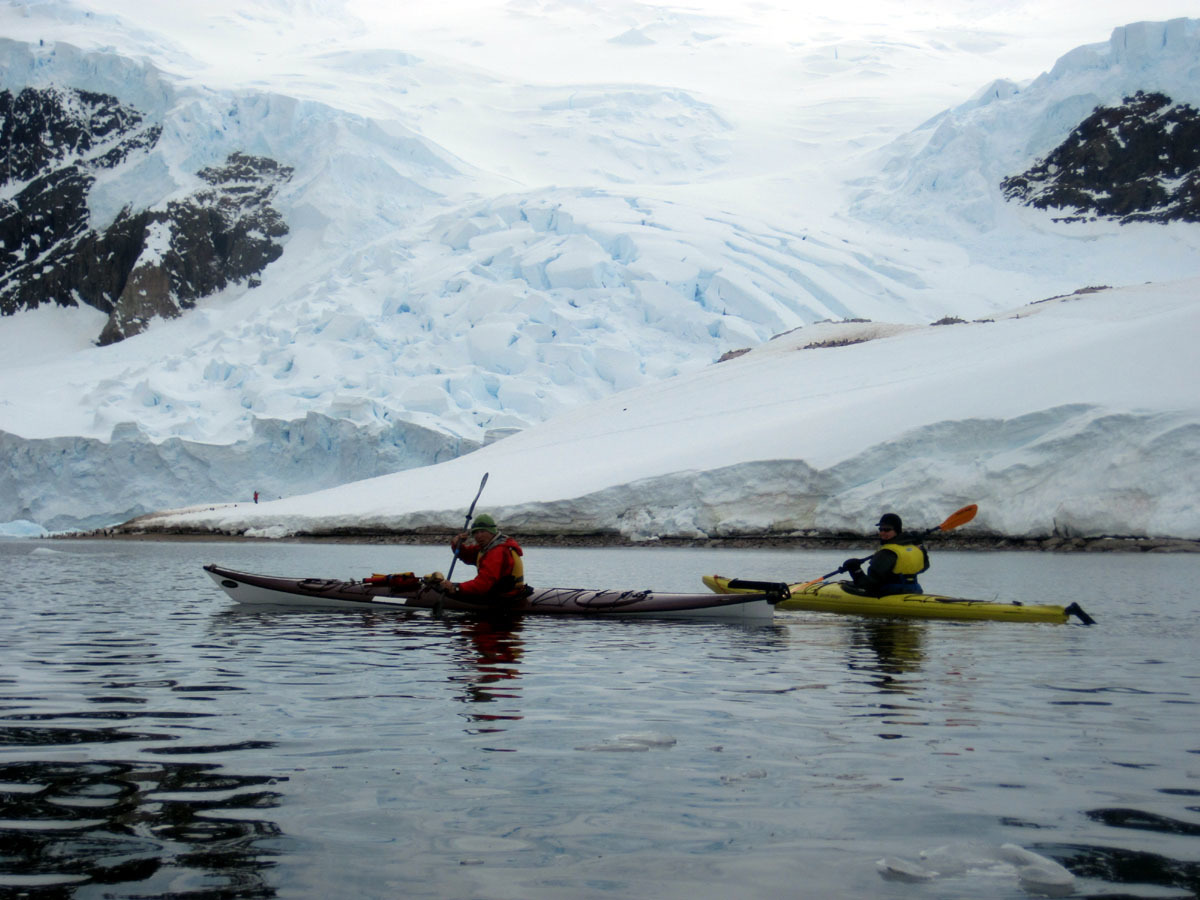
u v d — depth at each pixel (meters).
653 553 27.20
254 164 96.50
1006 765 4.51
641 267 67.44
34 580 17.44
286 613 11.18
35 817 3.72
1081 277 72.00
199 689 6.33
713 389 43.50
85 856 3.33
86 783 4.15
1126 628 9.99
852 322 52.41
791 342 50.28
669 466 32.81
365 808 3.85
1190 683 6.68
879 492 28.48
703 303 67.19
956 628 9.95
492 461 42.06
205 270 90.31
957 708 5.80
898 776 4.32
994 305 68.75
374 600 11.32
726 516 30.48
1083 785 4.20
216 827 3.62
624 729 5.20
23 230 101.62
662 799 3.98
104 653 7.96
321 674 6.93
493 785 4.17
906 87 128.50
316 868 3.24
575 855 3.37
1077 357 31.34
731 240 71.69
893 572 11.23
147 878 3.14
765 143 108.38
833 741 4.96
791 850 3.42
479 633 9.30
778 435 32.62
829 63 143.50
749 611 10.56
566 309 64.62
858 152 102.00
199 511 47.00
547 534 32.50
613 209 75.75
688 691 6.32
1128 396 27.98
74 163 103.12
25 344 92.19
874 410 31.94
